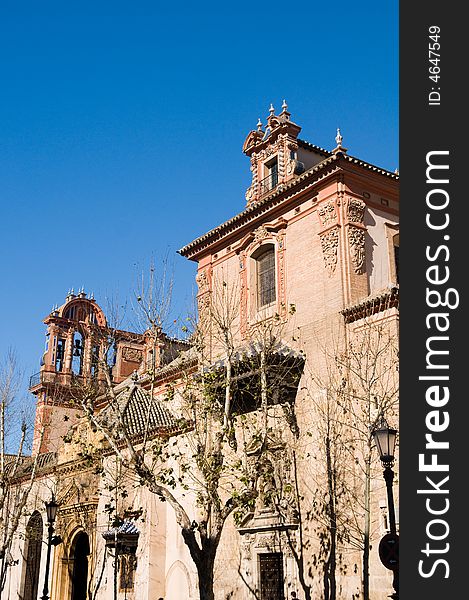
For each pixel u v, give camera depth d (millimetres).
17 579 35656
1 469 29891
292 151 28344
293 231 25484
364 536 16906
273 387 21984
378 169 24391
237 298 27438
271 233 26453
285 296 25078
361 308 21672
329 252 23516
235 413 21062
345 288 22672
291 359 22828
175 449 27016
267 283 26703
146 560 26359
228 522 24672
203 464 17438
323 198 24406
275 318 22922
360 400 20562
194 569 25078
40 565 34625
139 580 26422
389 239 24656
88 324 27641
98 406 32156
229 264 28516
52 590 32344
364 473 18656
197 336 21453
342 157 23469
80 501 31531
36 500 34531
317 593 20344
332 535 20078
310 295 23938
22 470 36031
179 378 29250
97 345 26828
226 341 20266
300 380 23031
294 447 22391
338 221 23594
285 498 21703
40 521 35906
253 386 22094
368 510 16719
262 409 21000
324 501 20641
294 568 21438
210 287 29078
